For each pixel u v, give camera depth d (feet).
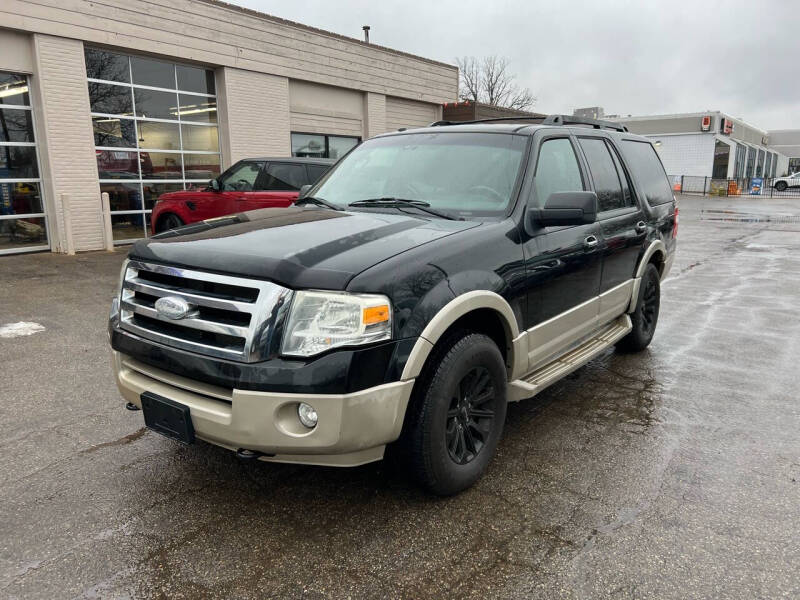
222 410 8.52
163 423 9.22
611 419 13.30
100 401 13.98
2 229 35.65
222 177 33.35
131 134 41.04
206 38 43.32
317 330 8.20
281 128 49.88
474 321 10.50
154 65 41.93
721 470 10.98
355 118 57.62
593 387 15.31
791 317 22.68
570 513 9.58
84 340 18.80
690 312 23.57
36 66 34.96
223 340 8.59
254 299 8.42
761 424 13.04
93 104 38.68
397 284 8.63
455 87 68.49
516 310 10.80
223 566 8.26
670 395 14.76
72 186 37.24
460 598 7.68
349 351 8.20
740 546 8.73
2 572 8.09
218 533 9.00
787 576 8.08
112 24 37.78
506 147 12.43
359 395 8.22
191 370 8.67
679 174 151.43
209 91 45.75
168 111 43.14
